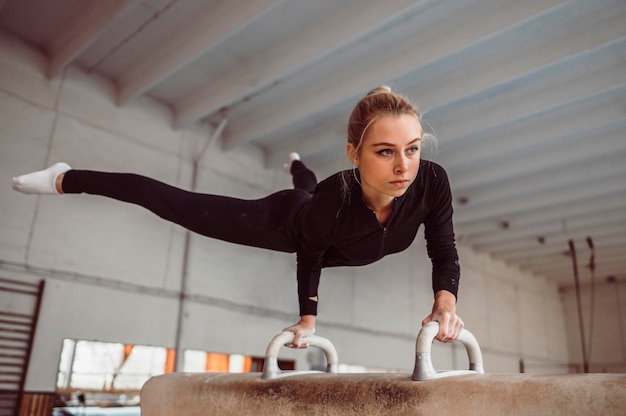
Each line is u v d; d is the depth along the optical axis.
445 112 5.61
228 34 4.25
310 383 1.25
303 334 1.48
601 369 11.19
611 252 9.50
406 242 1.36
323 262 1.50
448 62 4.83
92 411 5.75
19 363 4.32
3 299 4.32
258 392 1.35
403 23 4.36
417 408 1.02
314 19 4.43
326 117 5.88
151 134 5.64
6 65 4.70
